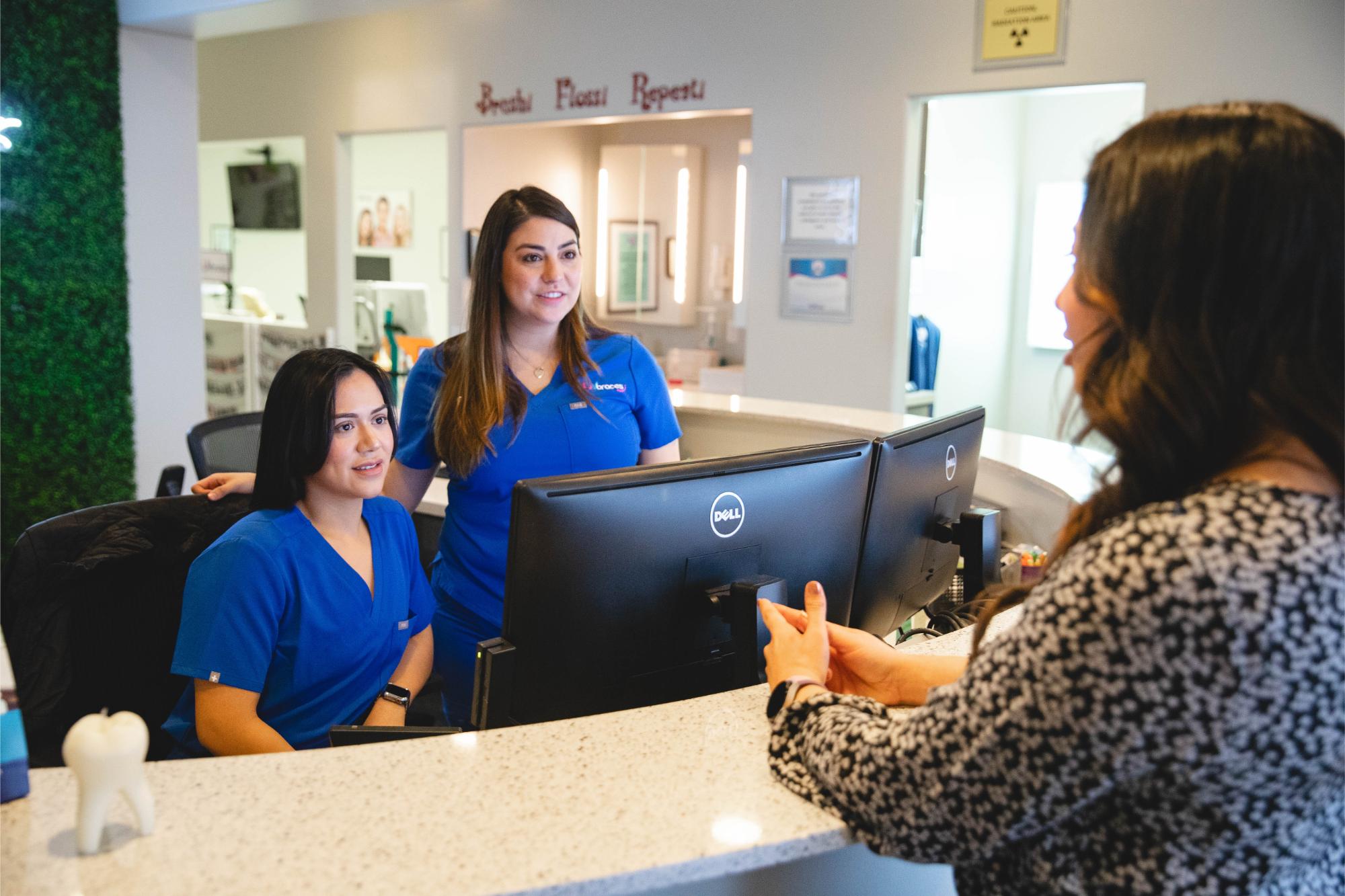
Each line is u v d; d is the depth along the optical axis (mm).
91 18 4773
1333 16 4051
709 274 7547
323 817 963
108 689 1798
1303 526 696
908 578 1727
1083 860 791
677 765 1062
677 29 5918
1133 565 707
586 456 2104
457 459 2023
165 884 865
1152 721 695
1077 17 4621
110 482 5121
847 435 3021
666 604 1315
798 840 931
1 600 1734
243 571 1623
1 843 922
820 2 5395
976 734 772
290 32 7750
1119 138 781
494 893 855
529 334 2078
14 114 4566
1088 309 802
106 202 4934
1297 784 708
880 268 5391
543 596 1223
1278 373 708
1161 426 744
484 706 1240
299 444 1655
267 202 9461
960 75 4988
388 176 9211
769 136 5656
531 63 6562
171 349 5281
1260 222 701
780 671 1102
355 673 1765
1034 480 2398
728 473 1350
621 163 7703
